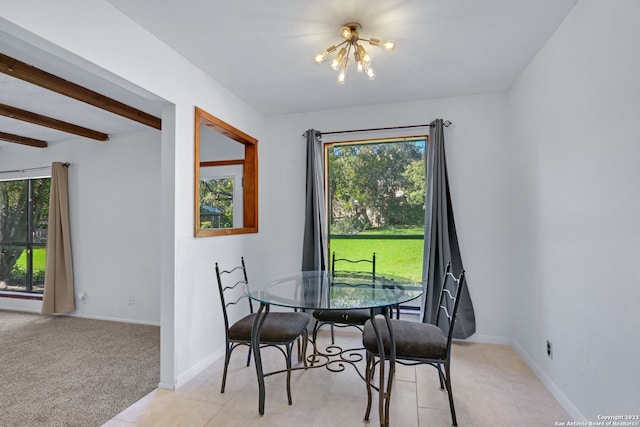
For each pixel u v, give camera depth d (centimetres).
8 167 444
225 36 211
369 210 346
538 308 233
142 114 321
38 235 442
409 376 238
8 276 454
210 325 263
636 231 135
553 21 196
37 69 226
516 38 214
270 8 184
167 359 223
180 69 233
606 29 154
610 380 153
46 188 439
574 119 183
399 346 183
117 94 277
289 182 359
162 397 211
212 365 259
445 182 300
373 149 346
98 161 400
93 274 400
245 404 202
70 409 198
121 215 390
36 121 323
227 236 290
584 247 174
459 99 312
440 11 187
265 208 364
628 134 139
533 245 241
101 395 214
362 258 346
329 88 293
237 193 376
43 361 269
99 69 176
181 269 230
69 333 341
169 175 227
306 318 238
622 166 143
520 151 267
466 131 309
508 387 220
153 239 376
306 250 336
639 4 132
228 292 289
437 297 296
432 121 317
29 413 194
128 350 293
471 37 213
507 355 272
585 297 173
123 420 187
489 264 300
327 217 355
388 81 278
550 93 212
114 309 390
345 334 330
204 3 179
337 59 202
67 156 414
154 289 375
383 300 184
